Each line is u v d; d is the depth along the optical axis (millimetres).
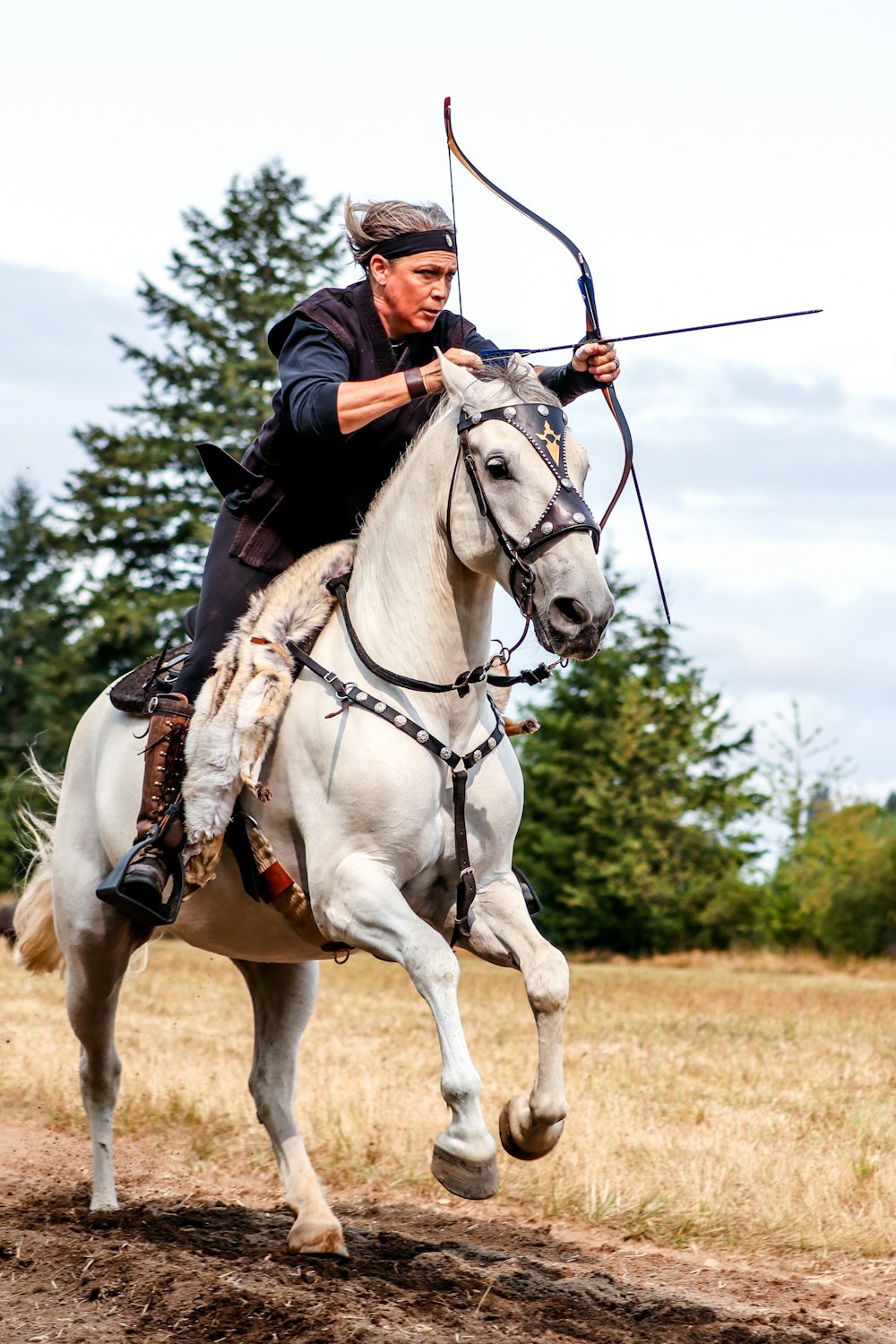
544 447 6770
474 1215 10148
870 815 67062
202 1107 13211
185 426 61719
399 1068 15680
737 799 71500
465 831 7246
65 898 9172
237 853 7715
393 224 7914
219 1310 6805
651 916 69188
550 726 73312
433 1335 6777
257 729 7363
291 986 9047
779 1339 7059
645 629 74562
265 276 64188
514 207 7789
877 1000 31859
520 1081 15031
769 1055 18891
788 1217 9750
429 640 7254
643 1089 15039
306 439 7527
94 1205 9180
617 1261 9047
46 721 88062
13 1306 6941
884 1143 12234
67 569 64688
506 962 7340
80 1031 9344
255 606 7828
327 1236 8312
